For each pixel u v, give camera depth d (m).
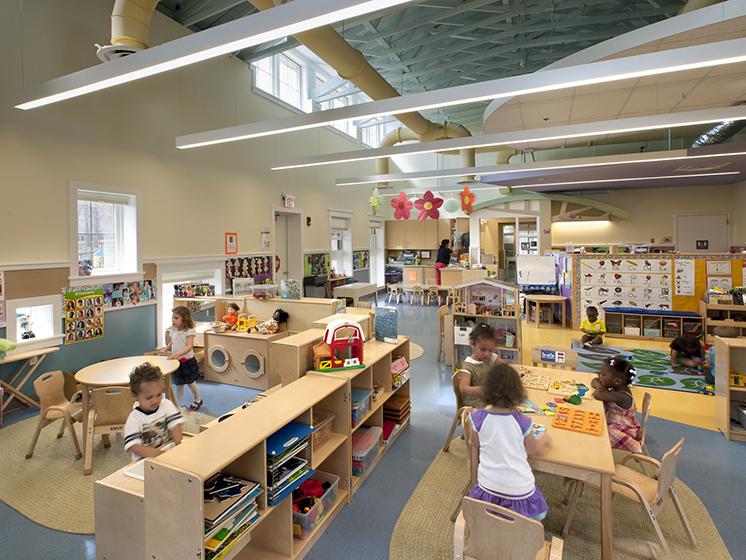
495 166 6.90
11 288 4.03
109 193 4.91
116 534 1.85
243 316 5.22
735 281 6.57
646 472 2.80
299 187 8.44
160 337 5.46
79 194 4.66
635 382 4.86
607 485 1.95
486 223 13.66
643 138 8.82
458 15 5.77
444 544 2.31
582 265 7.49
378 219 12.35
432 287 10.73
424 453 3.33
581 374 3.27
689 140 9.37
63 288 4.43
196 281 6.20
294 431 2.22
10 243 4.02
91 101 4.68
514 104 5.16
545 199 11.33
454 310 5.24
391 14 5.53
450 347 5.60
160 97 5.45
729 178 9.21
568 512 2.38
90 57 4.61
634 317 7.15
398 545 2.31
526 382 3.07
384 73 7.25
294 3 2.14
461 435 3.62
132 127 5.12
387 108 3.72
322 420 2.61
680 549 2.25
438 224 12.84
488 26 5.55
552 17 5.33
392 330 3.68
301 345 2.84
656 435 3.59
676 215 10.84
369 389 3.13
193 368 4.23
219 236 6.45
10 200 4.02
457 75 7.62
